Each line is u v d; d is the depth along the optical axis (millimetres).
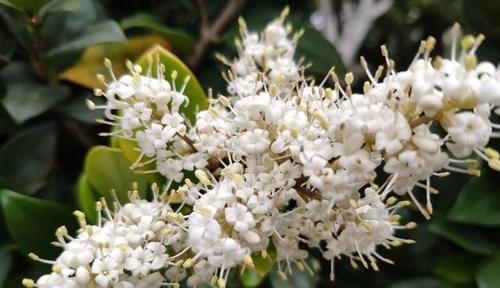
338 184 85
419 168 80
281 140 90
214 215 90
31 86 131
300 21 159
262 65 115
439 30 227
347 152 83
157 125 99
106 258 91
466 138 78
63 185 141
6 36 134
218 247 87
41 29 129
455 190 152
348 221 94
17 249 131
